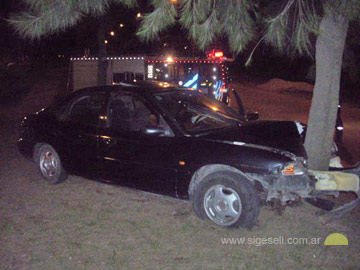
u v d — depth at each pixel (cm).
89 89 667
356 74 742
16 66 3022
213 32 478
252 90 2722
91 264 438
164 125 581
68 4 471
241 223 512
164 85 667
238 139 538
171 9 463
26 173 771
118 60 1470
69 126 663
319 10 507
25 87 2292
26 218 558
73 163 661
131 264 438
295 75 3042
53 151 690
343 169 576
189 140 554
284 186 501
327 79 627
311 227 530
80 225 536
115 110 630
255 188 513
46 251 466
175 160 552
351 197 653
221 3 479
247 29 485
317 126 639
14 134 1167
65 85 2359
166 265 436
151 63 1422
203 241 491
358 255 461
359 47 741
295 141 539
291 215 566
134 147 588
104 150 617
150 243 485
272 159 500
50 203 614
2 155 913
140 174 586
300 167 509
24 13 493
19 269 428
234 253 462
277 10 536
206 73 1387
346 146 1107
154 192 582
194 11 463
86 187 687
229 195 518
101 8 496
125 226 532
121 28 1766
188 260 446
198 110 641
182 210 585
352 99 2350
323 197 648
